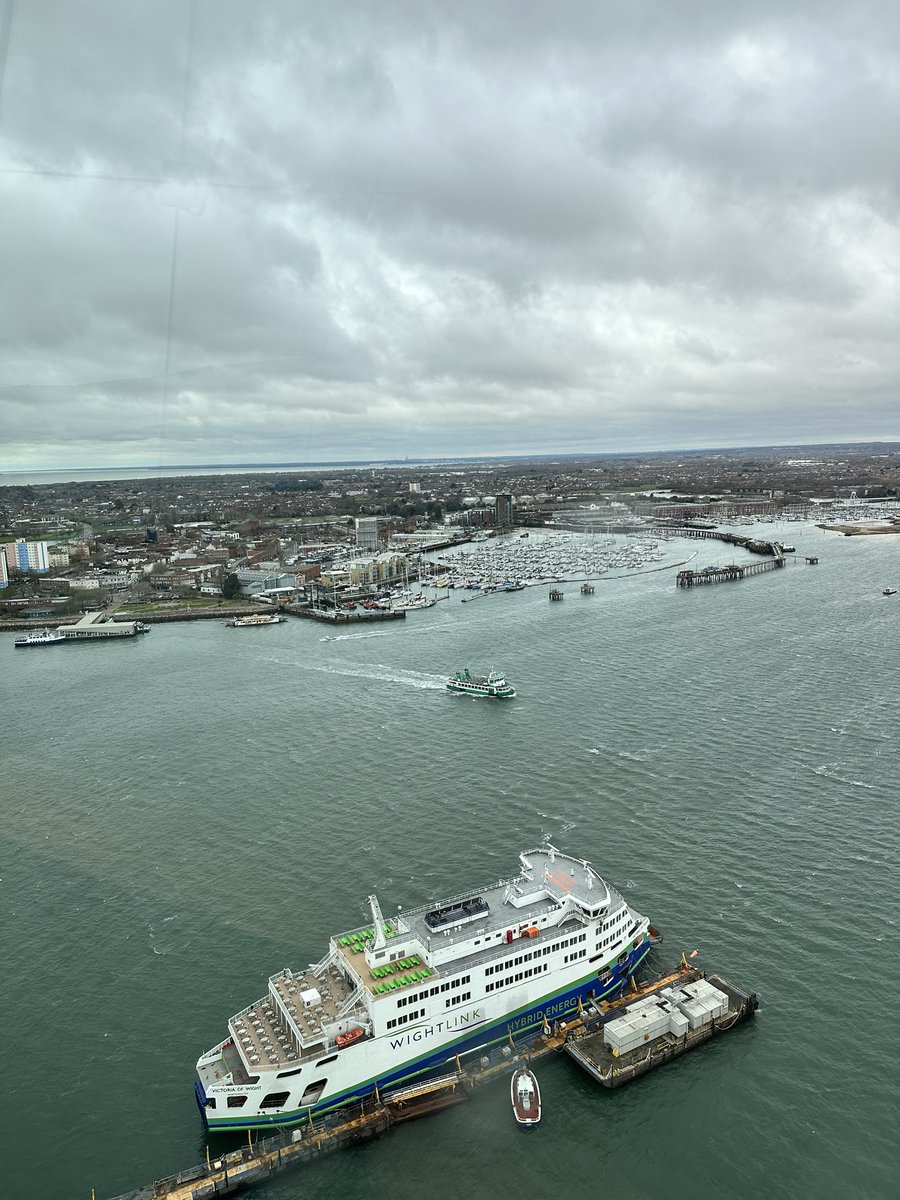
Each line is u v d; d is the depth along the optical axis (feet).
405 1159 260.83
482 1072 292.40
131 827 480.64
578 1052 295.48
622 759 543.80
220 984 339.36
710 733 585.22
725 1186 247.09
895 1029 299.79
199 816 490.90
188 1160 263.08
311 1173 256.93
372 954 295.28
